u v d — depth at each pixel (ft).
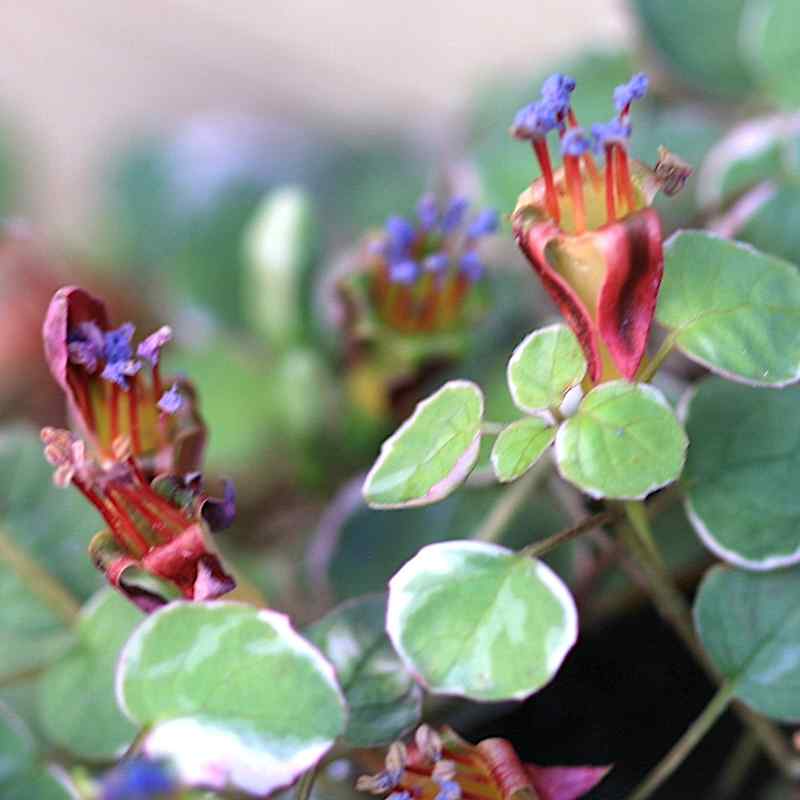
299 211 0.70
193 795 0.53
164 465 0.55
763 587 0.57
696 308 0.55
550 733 0.65
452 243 0.65
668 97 0.74
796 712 0.56
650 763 0.65
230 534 0.75
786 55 0.68
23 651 0.61
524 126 0.52
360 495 0.67
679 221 0.70
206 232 0.80
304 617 0.67
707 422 0.58
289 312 0.70
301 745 0.52
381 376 0.67
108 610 0.59
